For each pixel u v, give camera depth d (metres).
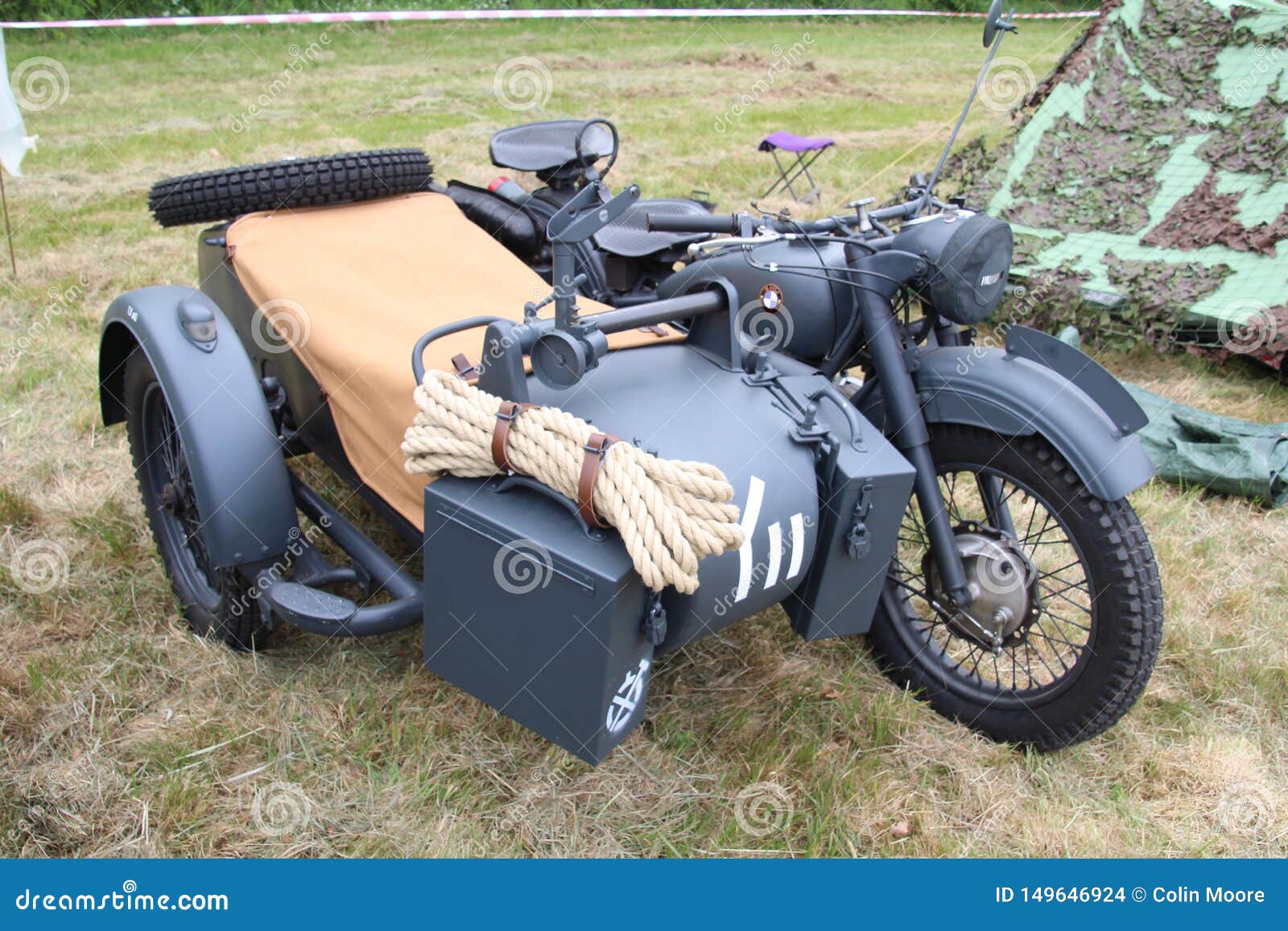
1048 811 2.29
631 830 2.18
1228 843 2.27
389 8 15.24
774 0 17.48
